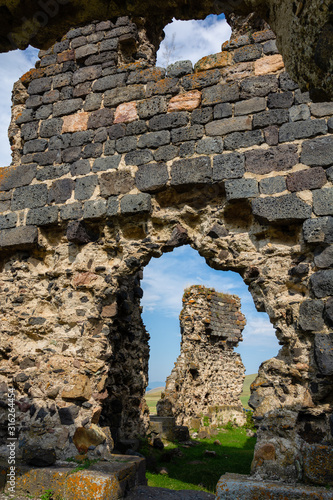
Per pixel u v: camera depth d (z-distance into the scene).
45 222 5.70
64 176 5.84
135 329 8.02
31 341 5.65
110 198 5.43
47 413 5.09
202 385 12.94
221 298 14.70
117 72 5.99
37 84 6.46
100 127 5.81
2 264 6.14
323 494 3.47
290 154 4.74
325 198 4.46
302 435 4.11
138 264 5.40
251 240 4.90
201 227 5.23
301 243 4.54
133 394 7.91
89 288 5.48
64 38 6.54
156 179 5.23
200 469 6.98
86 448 4.88
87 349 5.29
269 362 4.46
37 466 4.65
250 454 8.72
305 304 4.29
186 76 5.55
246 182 4.81
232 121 5.09
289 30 2.35
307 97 4.85
